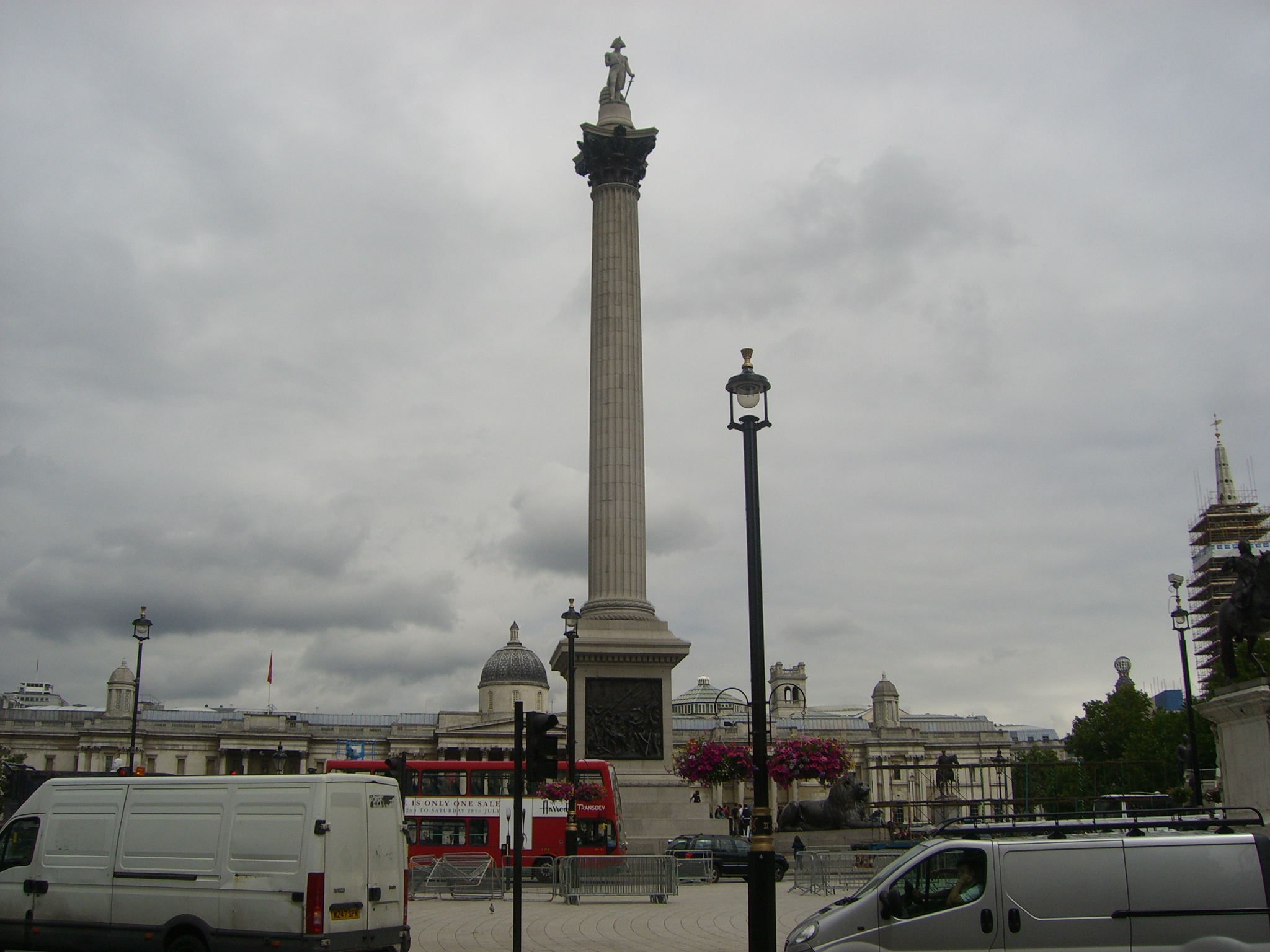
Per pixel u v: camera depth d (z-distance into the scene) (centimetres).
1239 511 13800
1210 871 1791
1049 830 1906
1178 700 19950
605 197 6738
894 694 19288
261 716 18012
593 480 6406
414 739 18438
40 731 17462
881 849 5441
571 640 5106
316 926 2152
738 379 2570
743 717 18825
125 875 2350
